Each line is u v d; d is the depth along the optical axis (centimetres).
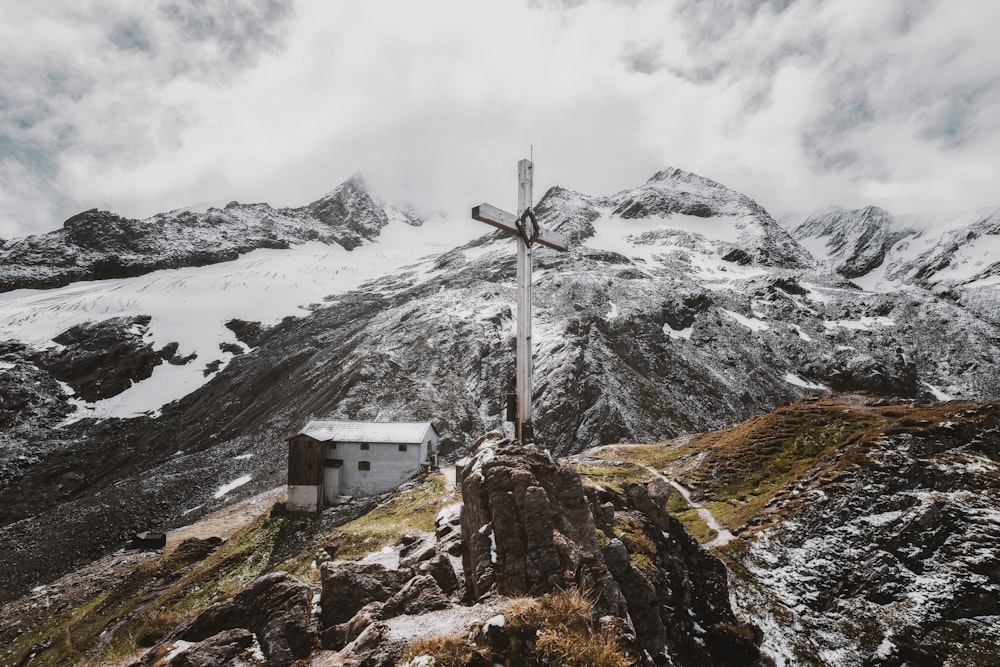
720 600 2045
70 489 15538
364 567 1436
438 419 13712
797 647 3047
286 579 1361
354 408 14538
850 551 3947
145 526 11050
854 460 4812
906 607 3444
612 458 8656
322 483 7694
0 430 18688
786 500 4775
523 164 1945
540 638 1021
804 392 18575
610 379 15700
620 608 1191
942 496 4081
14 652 5612
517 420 1888
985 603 3378
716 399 16938
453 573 1393
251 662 1148
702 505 5631
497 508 1401
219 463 13312
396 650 1061
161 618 1509
